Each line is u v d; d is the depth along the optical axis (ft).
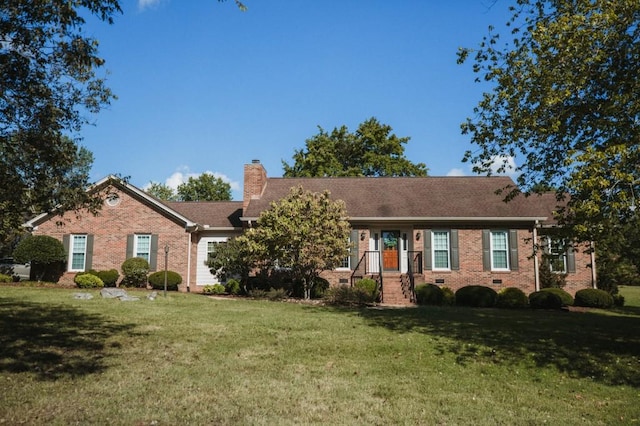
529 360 29.60
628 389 24.48
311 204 59.21
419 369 27.04
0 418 17.54
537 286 70.74
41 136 24.27
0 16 22.08
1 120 23.84
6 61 22.80
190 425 17.76
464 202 75.15
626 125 30.91
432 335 36.32
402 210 73.36
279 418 18.79
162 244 73.77
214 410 19.40
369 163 126.00
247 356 28.58
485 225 72.84
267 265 62.75
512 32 36.91
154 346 30.17
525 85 35.70
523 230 72.59
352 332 36.70
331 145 129.80
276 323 39.63
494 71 36.58
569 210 33.01
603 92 33.71
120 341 31.04
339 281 72.08
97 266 73.67
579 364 28.91
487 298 62.44
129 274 70.49
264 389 22.40
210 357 28.02
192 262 75.72
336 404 20.71
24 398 19.72
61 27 23.63
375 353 30.27
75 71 25.45
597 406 21.77
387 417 19.40
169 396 20.89
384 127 130.00
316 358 28.60
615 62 32.68
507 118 37.78
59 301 47.93
